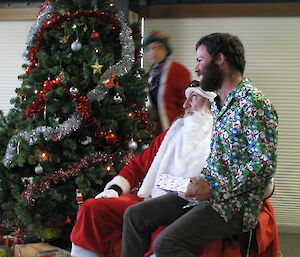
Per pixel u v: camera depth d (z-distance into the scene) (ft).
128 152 9.78
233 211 6.16
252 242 6.57
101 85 9.34
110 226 7.52
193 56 14.35
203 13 14.19
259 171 5.85
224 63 6.52
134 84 10.24
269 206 7.01
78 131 9.51
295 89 13.87
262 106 6.05
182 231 6.09
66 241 9.75
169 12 14.33
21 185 9.59
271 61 13.97
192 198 6.19
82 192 9.21
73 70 9.43
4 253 8.79
